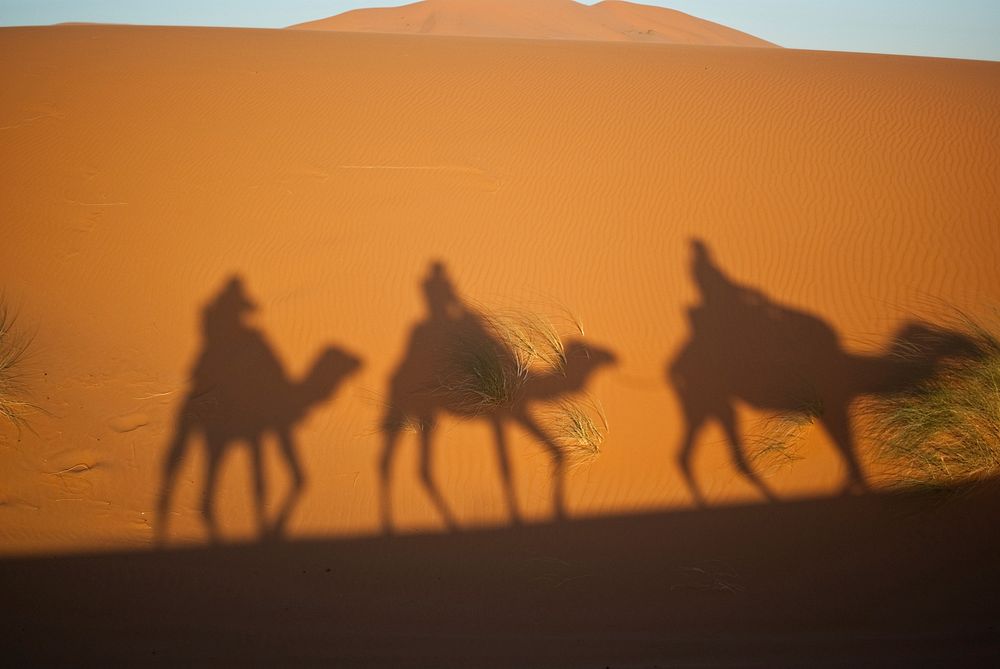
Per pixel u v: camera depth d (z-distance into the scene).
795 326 6.10
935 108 9.06
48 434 5.23
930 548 4.14
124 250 7.14
